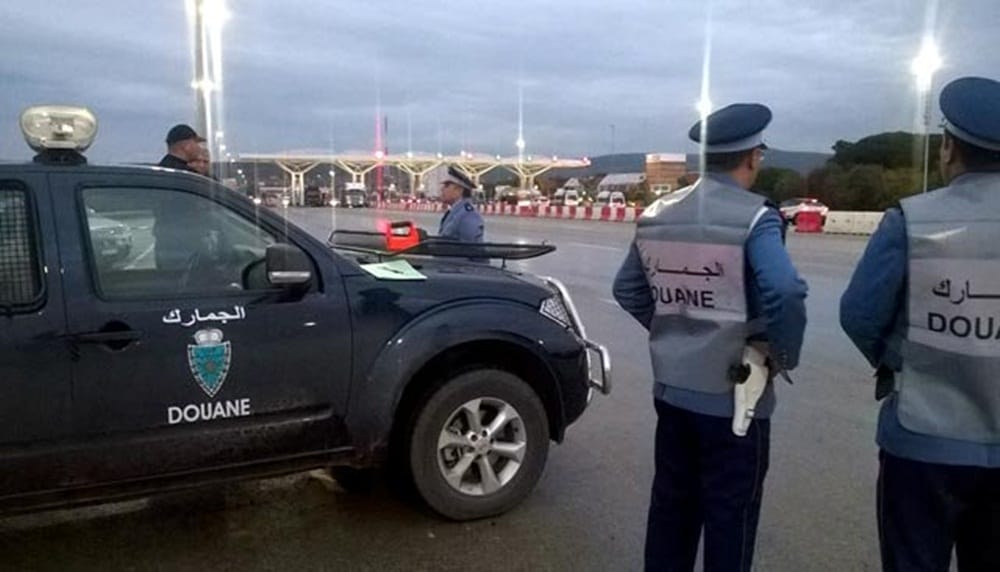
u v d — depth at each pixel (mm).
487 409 4020
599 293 12164
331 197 85250
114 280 3291
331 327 3604
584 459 4859
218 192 3537
